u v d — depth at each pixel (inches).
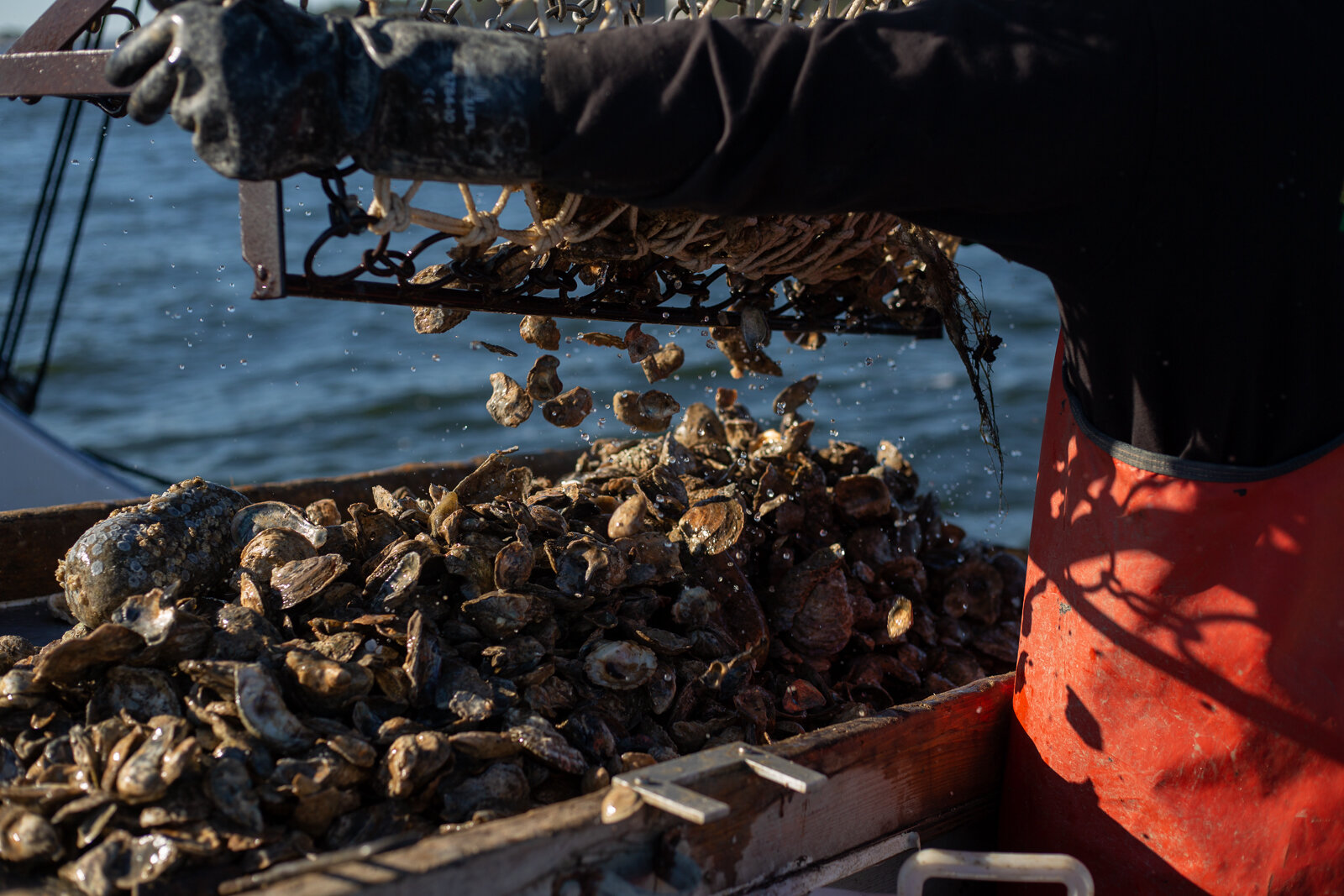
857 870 52.4
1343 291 43.3
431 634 51.8
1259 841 47.1
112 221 661.3
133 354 411.5
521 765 48.0
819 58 38.9
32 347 417.1
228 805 41.4
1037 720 54.9
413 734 46.4
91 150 942.4
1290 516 45.1
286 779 42.6
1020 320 402.0
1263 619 45.7
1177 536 46.9
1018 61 39.1
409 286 49.1
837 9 60.1
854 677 67.6
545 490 70.0
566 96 39.2
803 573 68.6
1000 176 40.3
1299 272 42.4
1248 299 42.5
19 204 719.7
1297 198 41.3
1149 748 49.3
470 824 43.5
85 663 47.4
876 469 85.2
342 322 451.2
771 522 71.9
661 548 61.8
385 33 39.2
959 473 257.3
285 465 305.0
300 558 57.1
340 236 44.1
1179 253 42.4
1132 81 39.4
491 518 60.0
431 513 63.6
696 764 45.4
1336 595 45.2
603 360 353.4
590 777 47.9
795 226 55.9
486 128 39.0
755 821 47.2
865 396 305.1
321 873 36.2
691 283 61.4
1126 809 50.6
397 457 305.9
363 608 53.7
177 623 47.6
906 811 55.7
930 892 57.6
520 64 39.4
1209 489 46.1
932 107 39.0
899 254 69.1
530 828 39.9
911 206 42.3
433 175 40.8
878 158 39.8
